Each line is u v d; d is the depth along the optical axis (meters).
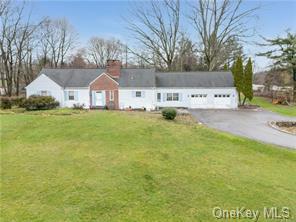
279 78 43.81
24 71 44.56
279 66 41.59
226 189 8.33
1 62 39.03
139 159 10.54
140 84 30.88
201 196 7.73
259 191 8.35
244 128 18.80
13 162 10.07
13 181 8.32
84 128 15.35
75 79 31.95
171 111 19.70
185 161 10.83
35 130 15.19
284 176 10.05
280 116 24.92
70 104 31.11
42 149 11.80
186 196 7.68
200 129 16.88
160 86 31.67
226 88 31.52
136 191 7.77
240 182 9.00
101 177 8.63
